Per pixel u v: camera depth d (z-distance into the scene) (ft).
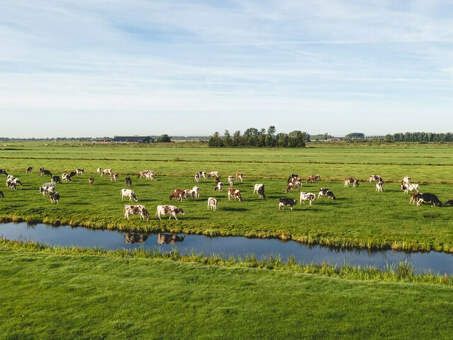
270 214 95.76
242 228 83.56
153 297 44.93
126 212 90.99
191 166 226.58
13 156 308.60
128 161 261.44
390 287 48.29
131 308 42.11
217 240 77.36
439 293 45.98
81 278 50.80
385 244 71.92
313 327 37.99
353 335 36.47
